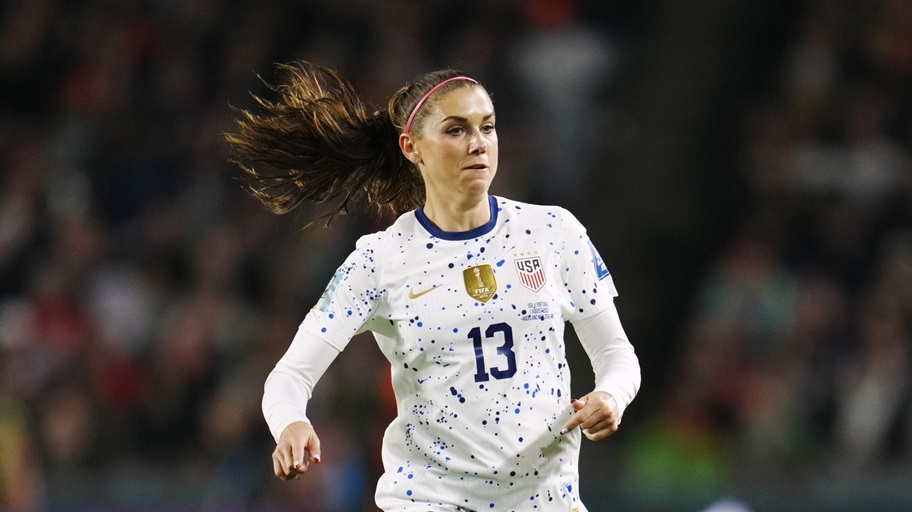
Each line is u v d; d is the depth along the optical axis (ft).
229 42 140.67
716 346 110.42
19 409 106.32
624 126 118.11
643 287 115.96
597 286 47.06
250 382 110.63
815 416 110.01
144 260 126.93
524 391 45.03
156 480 107.24
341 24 138.92
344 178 51.24
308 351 46.32
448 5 138.72
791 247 119.14
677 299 116.26
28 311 122.52
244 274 124.36
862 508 99.30
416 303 45.57
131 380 117.80
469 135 45.55
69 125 139.33
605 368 46.73
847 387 110.01
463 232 46.26
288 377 46.14
